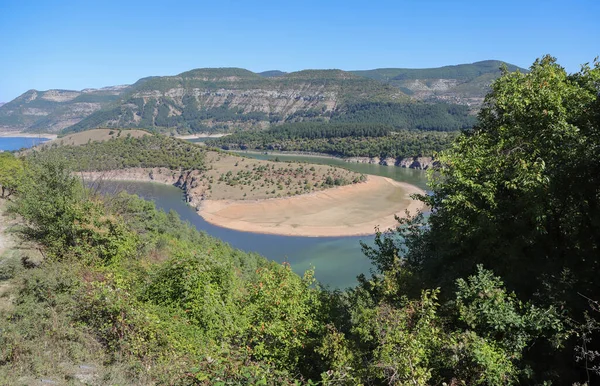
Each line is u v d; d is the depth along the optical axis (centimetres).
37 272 1169
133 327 973
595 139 977
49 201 1603
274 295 1001
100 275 1301
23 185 1759
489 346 737
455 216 1108
